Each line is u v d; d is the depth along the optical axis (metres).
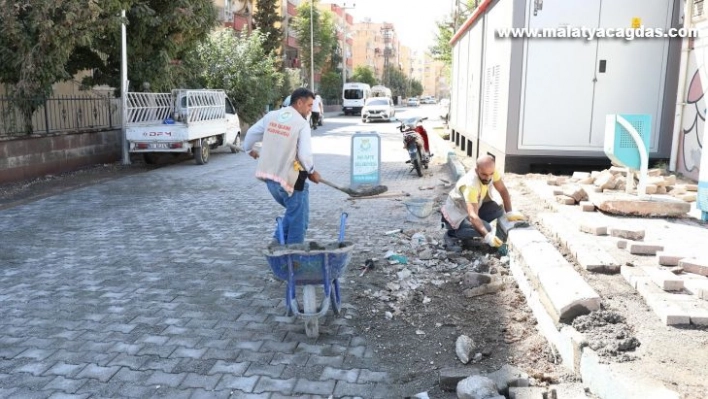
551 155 10.12
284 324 4.69
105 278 5.87
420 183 11.49
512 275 5.50
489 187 6.38
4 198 10.77
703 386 2.91
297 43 62.47
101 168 15.03
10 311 5.00
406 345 4.29
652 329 3.58
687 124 8.70
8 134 12.92
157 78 16.86
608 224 5.86
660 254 4.66
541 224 6.42
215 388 3.70
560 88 9.92
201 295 5.36
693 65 8.58
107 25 13.28
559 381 3.53
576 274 4.25
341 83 72.88
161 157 17.14
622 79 9.74
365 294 5.28
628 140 6.70
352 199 9.84
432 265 6.04
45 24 11.61
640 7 9.52
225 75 24.09
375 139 10.62
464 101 16.67
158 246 7.07
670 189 7.23
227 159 17.09
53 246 7.12
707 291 3.84
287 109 5.11
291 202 5.16
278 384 3.74
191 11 15.84
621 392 2.95
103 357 4.13
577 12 9.68
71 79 15.41
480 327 4.50
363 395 3.62
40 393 3.64
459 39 18.28
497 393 3.39
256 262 6.37
